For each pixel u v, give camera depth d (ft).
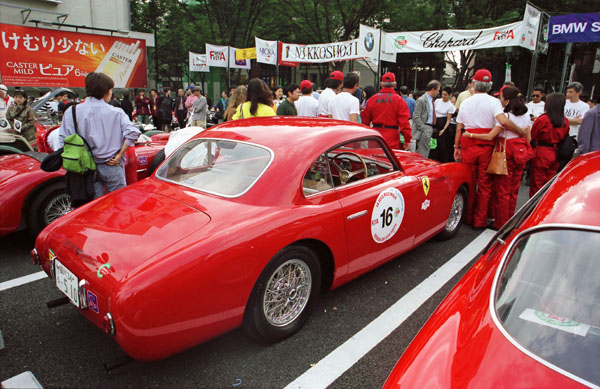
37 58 50.72
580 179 5.97
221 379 7.79
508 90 15.64
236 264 7.36
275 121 11.31
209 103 70.28
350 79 18.39
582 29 23.32
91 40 54.44
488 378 4.04
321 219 8.89
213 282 7.10
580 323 4.34
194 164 10.00
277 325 8.70
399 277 12.21
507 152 15.62
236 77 99.66
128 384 7.60
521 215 6.99
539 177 17.85
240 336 9.21
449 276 12.31
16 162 14.71
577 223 5.12
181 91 51.06
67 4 59.98
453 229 15.26
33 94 53.26
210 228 7.55
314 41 88.38
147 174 17.71
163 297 6.57
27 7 55.77
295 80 115.34
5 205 12.73
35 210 13.42
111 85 12.23
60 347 8.67
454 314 5.24
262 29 95.40
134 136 12.59
